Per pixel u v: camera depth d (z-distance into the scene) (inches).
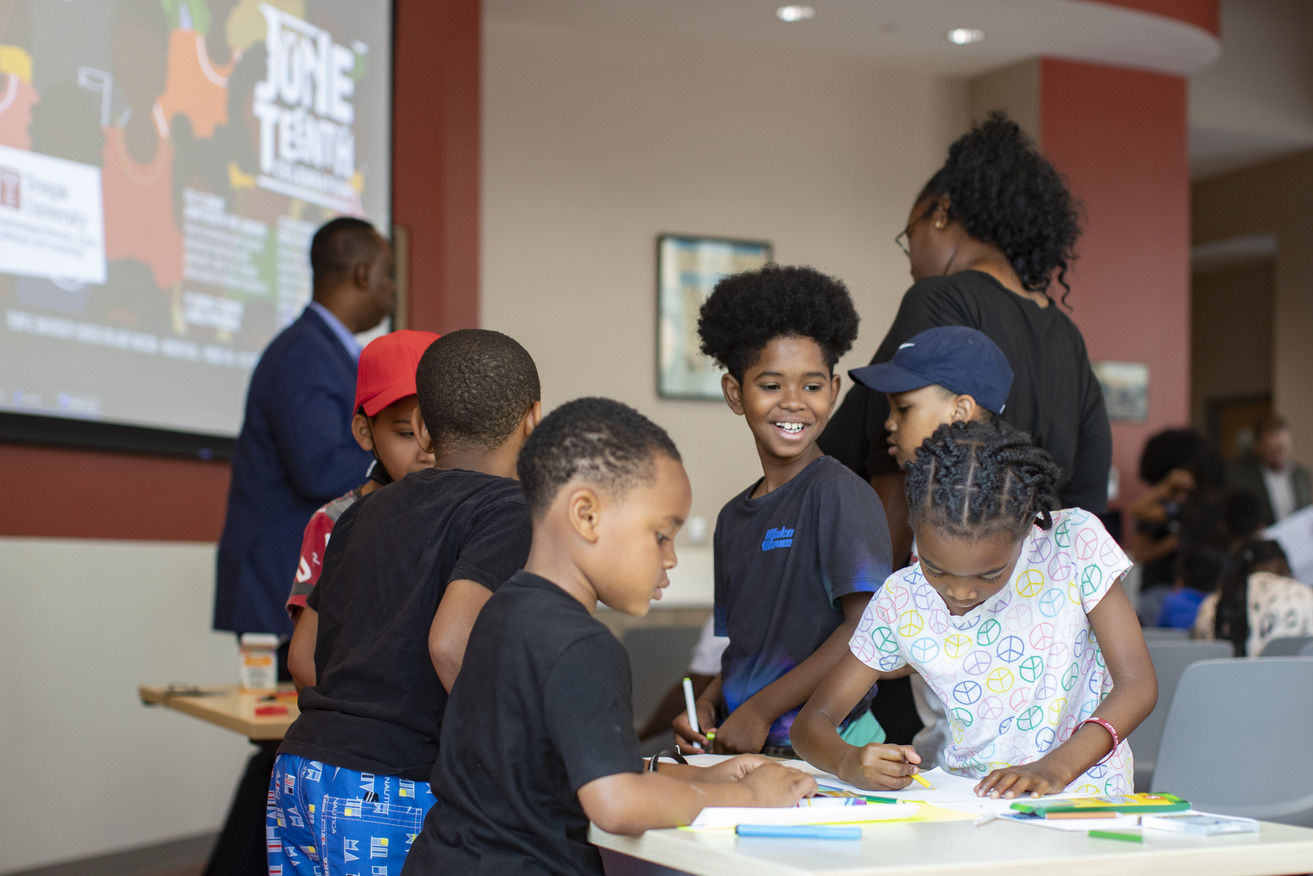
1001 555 54.0
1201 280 397.1
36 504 140.3
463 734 50.0
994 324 78.6
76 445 141.7
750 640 69.8
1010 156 82.3
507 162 252.5
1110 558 59.6
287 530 111.0
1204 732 91.9
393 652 60.5
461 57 208.2
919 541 55.4
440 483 63.6
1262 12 307.1
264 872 106.6
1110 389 266.2
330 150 183.3
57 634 139.9
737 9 245.9
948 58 270.8
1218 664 90.9
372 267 116.2
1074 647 60.1
